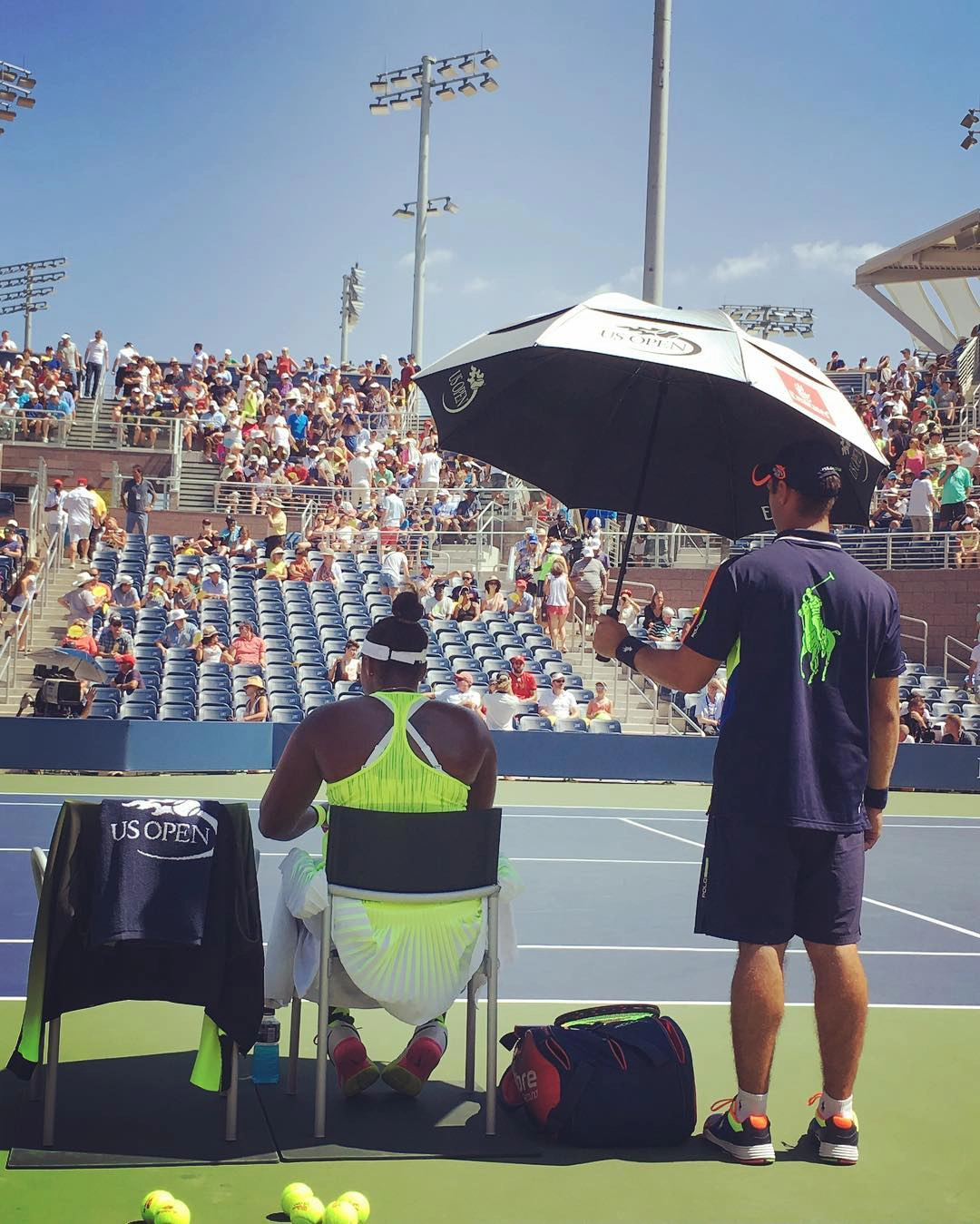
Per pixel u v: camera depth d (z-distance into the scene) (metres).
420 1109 4.55
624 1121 4.20
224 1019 4.08
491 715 19.20
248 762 18.03
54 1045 4.07
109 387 33.88
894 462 26.89
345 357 47.78
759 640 4.16
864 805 4.29
